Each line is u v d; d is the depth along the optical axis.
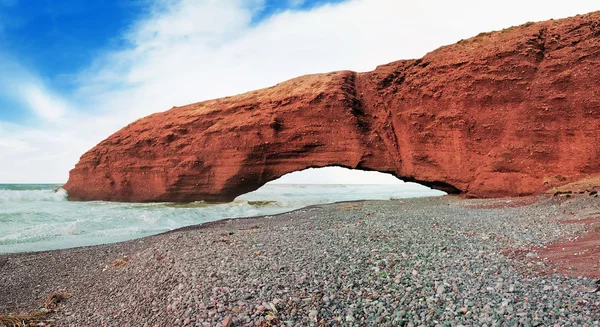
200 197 36.00
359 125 29.98
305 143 31.02
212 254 9.48
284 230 14.05
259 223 19.17
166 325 5.84
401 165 28.67
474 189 23.92
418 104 27.80
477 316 5.09
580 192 17.16
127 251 13.71
